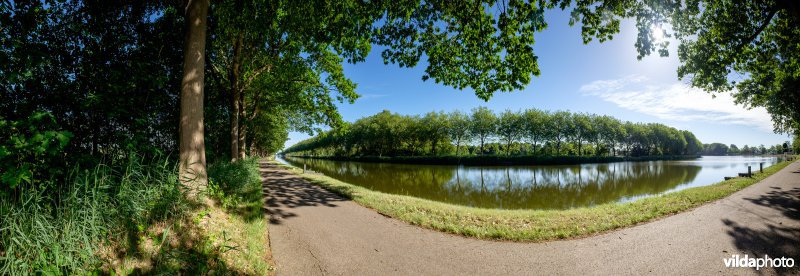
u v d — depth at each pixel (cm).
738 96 1681
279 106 1962
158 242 354
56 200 365
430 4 746
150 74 587
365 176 2583
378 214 708
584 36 738
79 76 504
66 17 516
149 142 620
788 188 1129
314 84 1549
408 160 5031
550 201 1432
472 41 776
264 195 934
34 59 408
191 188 477
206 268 343
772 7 739
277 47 1217
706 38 924
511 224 607
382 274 382
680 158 8844
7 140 319
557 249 473
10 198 315
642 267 405
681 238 527
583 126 5738
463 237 534
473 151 6312
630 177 2742
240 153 1634
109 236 328
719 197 932
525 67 736
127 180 384
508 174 3114
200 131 542
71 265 277
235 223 512
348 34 810
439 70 831
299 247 472
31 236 274
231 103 1224
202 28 549
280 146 5294
